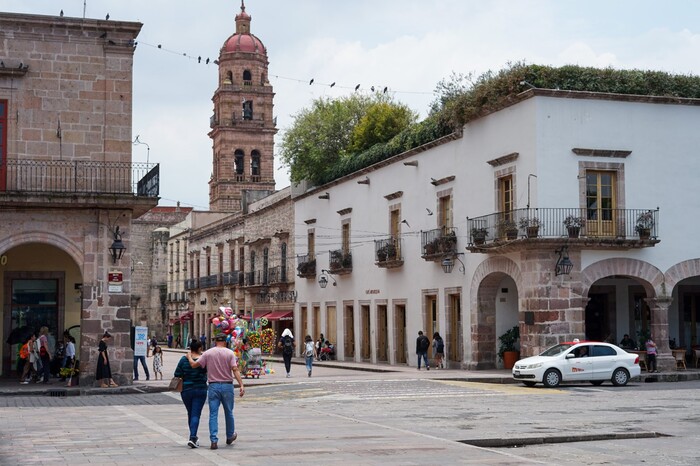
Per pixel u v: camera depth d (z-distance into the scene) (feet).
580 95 97.71
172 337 261.44
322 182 163.12
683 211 102.12
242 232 208.64
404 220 127.13
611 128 99.25
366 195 141.59
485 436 48.21
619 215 98.68
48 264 97.30
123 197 86.53
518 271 98.63
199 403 43.32
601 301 111.65
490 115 104.99
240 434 48.44
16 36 87.15
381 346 136.77
